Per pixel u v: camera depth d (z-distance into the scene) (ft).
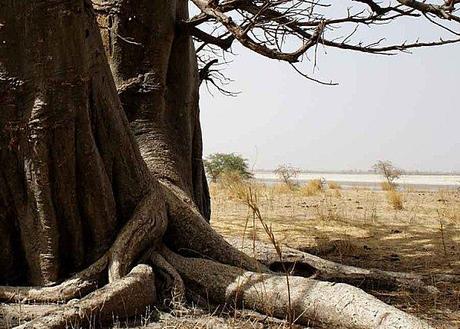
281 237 38.09
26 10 16.33
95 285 17.94
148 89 24.95
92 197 18.52
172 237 21.48
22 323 15.98
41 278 18.28
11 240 18.44
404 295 22.09
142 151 24.31
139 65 25.09
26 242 18.26
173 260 19.94
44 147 17.31
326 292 16.57
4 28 16.40
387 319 14.99
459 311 19.36
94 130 18.65
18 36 16.55
